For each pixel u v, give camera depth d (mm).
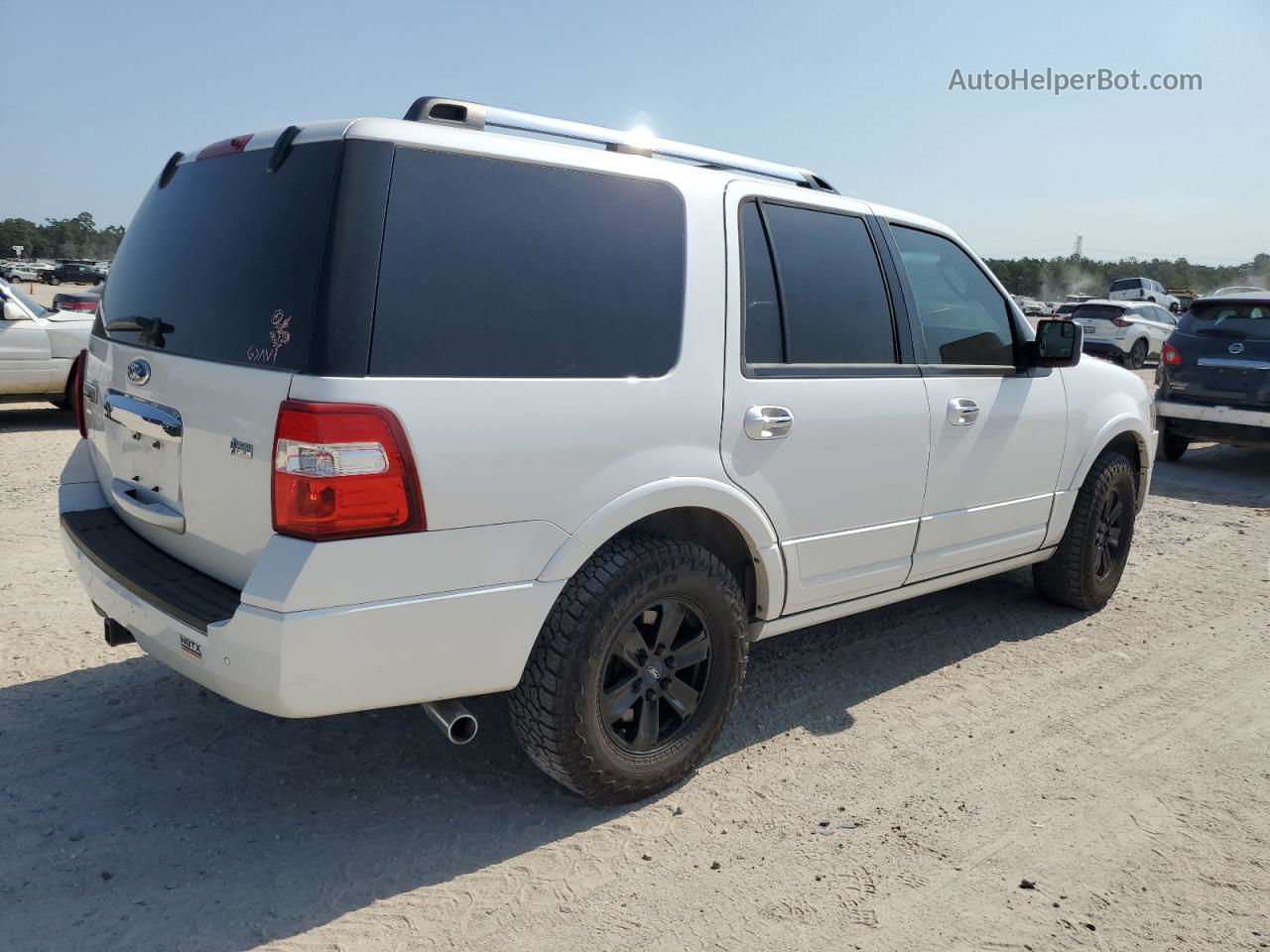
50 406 11273
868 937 2531
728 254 3180
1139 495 5383
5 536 5715
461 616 2580
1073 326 4219
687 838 2955
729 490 3123
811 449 3371
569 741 2834
